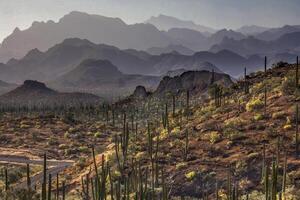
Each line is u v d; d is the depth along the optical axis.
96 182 58.31
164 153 77.44
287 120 74.19
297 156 63.06
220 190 60.53
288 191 52.19
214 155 71.50
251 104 86.50
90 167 78.81
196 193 62.59
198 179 64.94
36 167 104.25
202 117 92.88
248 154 67.81
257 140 71.75
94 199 58.81
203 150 74.56
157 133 91.31
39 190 70.88
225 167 66.50
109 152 89.19
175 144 80.00
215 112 94.00
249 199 52.88
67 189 73.62
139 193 57.03
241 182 61.03
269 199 44.19
